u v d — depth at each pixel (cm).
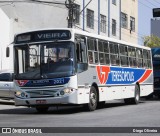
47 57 1672
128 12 5359
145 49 2545
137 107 2089
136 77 2356
